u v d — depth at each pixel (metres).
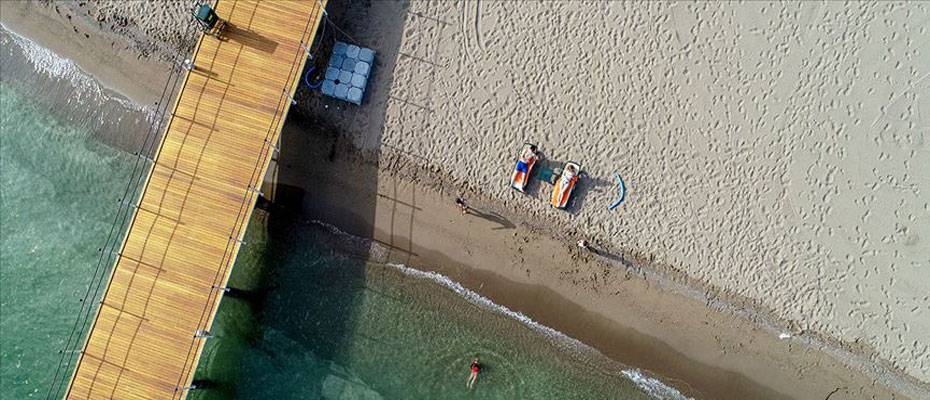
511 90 16.05
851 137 15.79
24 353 15.85
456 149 15.97
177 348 14.02
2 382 15.77
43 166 16.41
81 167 16.38
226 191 14.38
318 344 15.97
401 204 16.00
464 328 15.88
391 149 15.99
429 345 15.88
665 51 16.08
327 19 15.93
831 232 15.62
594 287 15.77
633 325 15.70
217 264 14.20
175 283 14.19
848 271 15.54
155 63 16.25
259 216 16.16
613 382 15.64
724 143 15.88
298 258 16.14
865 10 16.03
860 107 15.84
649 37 16.11
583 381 15.69
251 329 16.06
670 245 15.71
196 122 14.58
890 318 15.43
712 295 15.66
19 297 16.09
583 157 15.84
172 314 14.12
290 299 16.09
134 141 16.22
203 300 14.12
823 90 15.91
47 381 15.71
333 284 16.08
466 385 15.73
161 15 16.28
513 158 15.90
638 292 15.72
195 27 16.19
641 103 15.96
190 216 14.33
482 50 16.12
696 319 15.66
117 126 16.31
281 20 14.85
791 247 15.63
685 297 15.70
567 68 16.06
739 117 15.91
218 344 15.95
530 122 15.96
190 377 13.93
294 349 15.98
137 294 14.20
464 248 15.95
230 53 14.76
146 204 14.41
